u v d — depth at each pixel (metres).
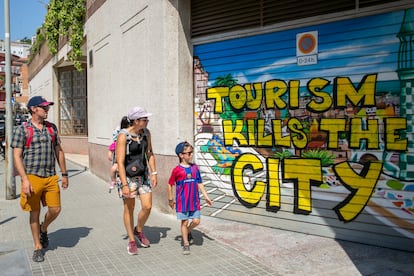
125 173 4.88
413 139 4.69
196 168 5.10
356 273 4.23
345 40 5.18
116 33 9.45
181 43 6.75
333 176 5.33
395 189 4.84
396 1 4.72
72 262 4.71
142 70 7.88
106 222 6.56
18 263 4.67
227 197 6.45
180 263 4.65
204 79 6.73
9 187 8.40
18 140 4.61
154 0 7.16
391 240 4.89
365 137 5.04
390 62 4.83
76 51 14.15
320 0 5.36
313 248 5.03
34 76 26.27
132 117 4.84
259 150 6.05
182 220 5.03
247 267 4.50
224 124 6.47
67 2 14.44
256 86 6.06
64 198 8.61
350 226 5.21
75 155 18.03
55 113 19.66
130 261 4.73
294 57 5.65
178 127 6.76
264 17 5.91
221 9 6.43
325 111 5.38
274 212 5.92
